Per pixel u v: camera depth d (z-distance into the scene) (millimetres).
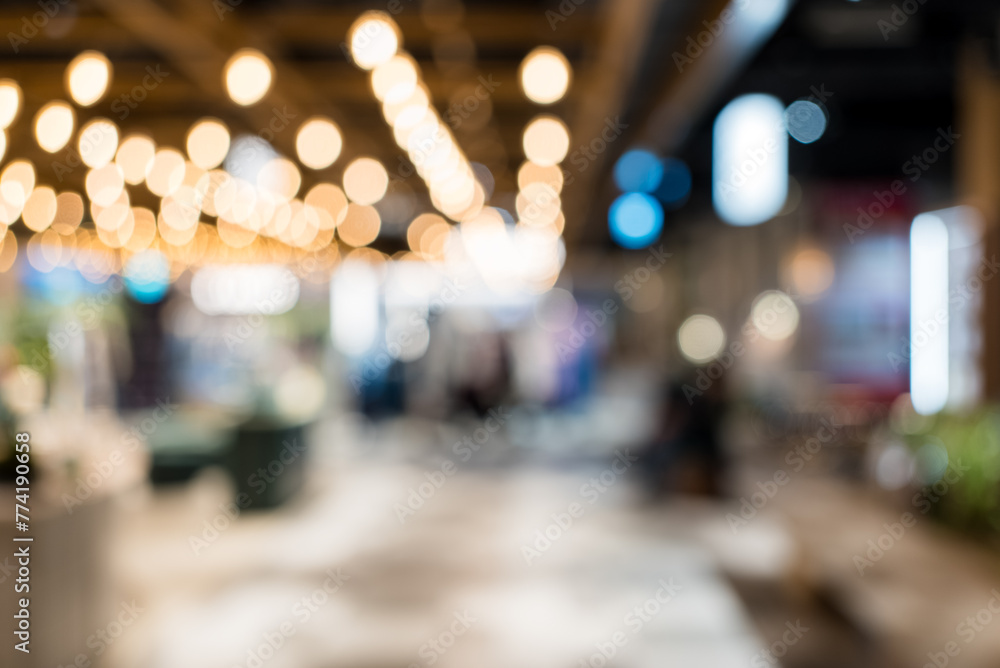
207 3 4738
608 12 5195
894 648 2469
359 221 11375
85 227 9570
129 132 8211
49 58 6395
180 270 11539
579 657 4129
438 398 13883
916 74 9008
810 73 8938
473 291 14648
